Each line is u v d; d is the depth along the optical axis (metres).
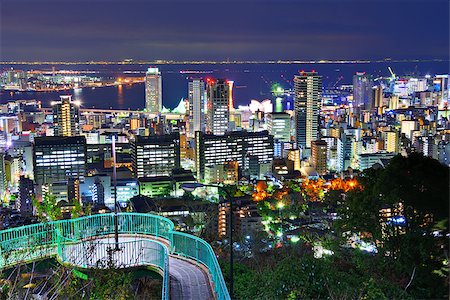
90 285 16.69
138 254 19.98
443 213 18.28
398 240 19.23
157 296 18.33
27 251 19.72
